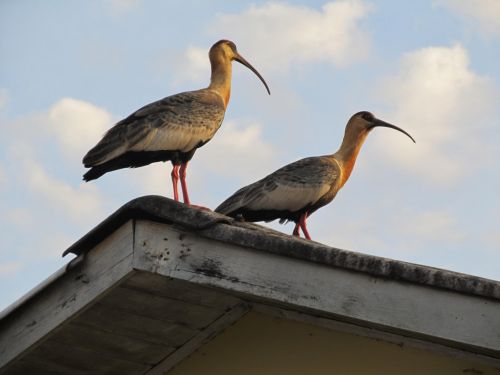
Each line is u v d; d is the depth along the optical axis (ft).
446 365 36.40
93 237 34.60
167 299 36.06
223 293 35.76
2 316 37.42
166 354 40.47
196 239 33.19
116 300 35.70
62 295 35.83
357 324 34.81
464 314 30.63
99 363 40.70
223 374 39.91
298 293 32.09
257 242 32.42
